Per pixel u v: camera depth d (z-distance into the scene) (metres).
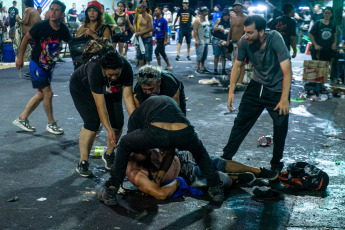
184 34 15.60
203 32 12.36
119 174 3.77
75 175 4.59
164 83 3.96
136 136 3.57
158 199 3.97
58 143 5.71
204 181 4.12
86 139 4.51
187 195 4.11
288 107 4.26
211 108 8.02
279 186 4.36
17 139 5.84
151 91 3.77
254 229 3.44
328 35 9.89
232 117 7.32
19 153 5.26
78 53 5.40
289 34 9.55
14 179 4.43
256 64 4.38
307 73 9.20
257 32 4.17
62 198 4.00
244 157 5.22
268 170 4.43
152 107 3.59
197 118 7.22
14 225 3.44
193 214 3.71
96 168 4.84
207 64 14.84
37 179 4.45
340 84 10.12
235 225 3.51
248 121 4.59
